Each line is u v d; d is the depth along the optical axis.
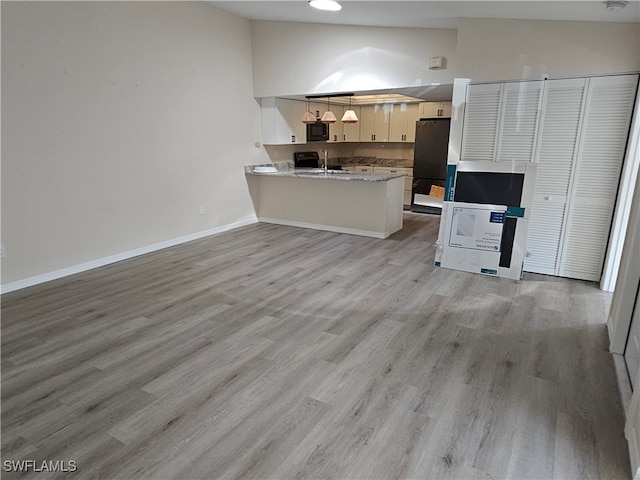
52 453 1.86
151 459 1.82
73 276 4.18
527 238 4.12
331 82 5.62
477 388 2.33
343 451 1.87
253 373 2.47
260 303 3.49
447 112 7.24
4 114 3.55
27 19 3.60
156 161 4.98
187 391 2.30
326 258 4.76
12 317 3.21
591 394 2.28
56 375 2.45
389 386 2.35
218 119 5.75
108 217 4.53
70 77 3.98
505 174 4.09
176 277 4.14
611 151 3.71
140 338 2.89
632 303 2.58
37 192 3.87
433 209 7.44
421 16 4.16
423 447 1.89
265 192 6.65
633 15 3.13
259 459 1.82
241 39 5.93
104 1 4.18
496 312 3.31
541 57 3.83
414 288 3.82
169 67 4.95
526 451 1.87
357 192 5.77
